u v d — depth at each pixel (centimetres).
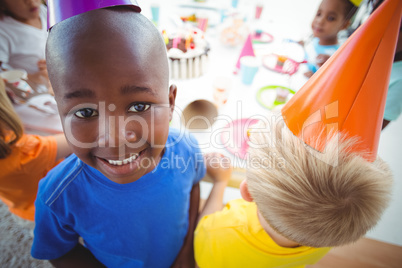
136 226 53
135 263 59
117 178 38
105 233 52
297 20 151
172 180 54
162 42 34
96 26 27
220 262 56
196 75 111
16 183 73
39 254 56
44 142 80
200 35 118
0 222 109
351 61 37
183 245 74
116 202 48
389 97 89
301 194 39
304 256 54
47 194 46
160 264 65
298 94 44
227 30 131
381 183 40
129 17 30
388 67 37
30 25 105
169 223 59
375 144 42
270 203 42
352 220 39
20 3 98
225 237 55
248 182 48
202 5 156
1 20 98
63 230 52
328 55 111
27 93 104
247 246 52
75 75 27
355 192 38
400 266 88
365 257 89
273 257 52
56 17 28
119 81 28
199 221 71
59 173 47
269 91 109
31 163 75
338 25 111
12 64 106
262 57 125
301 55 114
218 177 84
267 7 162
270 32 140
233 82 112
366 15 102
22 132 72
